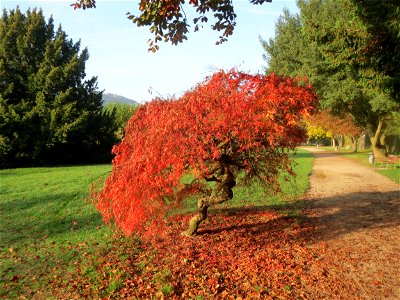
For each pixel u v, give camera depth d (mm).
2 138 29391
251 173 9133
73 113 32656
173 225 9969
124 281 6555
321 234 9188
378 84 10766
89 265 7297
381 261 7305
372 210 11805
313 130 61562
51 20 35844
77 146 35719
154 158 6559
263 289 6051
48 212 11938
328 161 32250
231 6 8383
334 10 22938
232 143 7625
